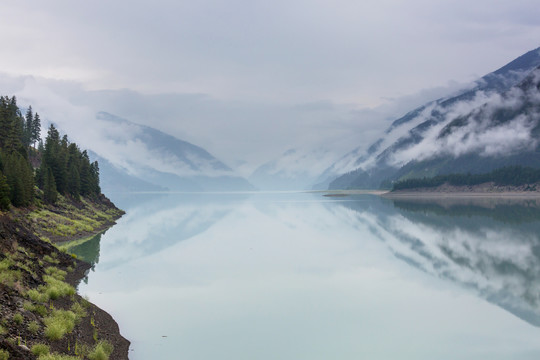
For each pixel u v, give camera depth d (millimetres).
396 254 54344
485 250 57406
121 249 58906
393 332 26625
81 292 34000
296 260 50406
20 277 24859
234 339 25234
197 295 34688
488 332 26734
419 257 52031
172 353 22781
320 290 36531
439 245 61969
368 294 35500
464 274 43000
